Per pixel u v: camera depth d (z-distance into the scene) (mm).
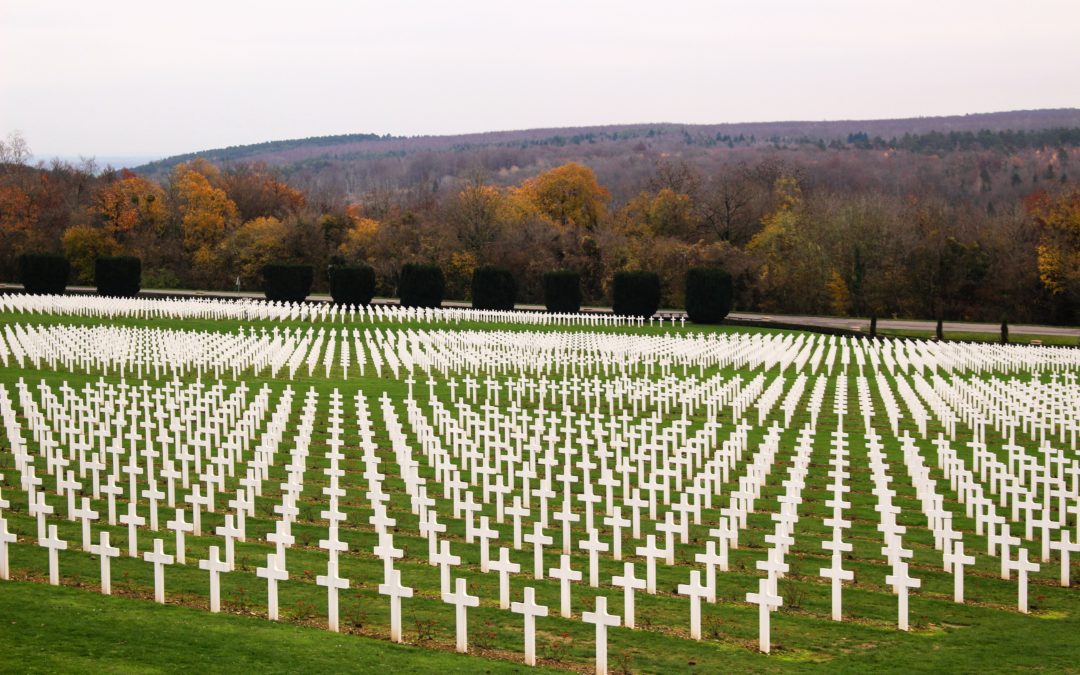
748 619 18078
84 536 19234
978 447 30562
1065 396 41000
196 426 33250
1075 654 16859
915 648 17000
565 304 80500
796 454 32594
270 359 51625
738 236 124312
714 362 55406
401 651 15812
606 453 27828
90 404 35625
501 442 33281
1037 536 23969
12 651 15039
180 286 110188
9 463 28656
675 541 22922
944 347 59125
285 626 16688
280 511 22203
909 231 108062
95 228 116250
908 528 24547
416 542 22312
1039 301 96500
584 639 16781
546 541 19703
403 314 72750
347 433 35250
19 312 69062
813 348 63188
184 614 16953
